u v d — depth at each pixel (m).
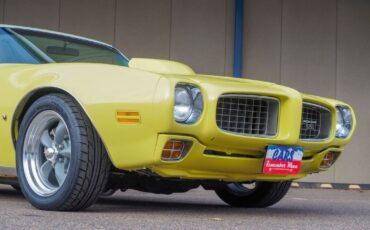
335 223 4.32
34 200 4.21
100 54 5.52
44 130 4.28
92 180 3.99
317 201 6.88
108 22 11.31
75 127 3.99
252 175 4.30
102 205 4.96
